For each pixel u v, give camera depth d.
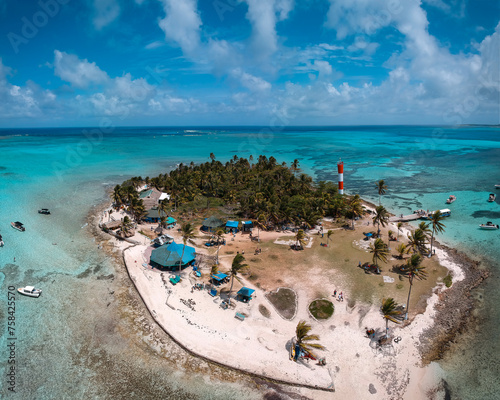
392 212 96.31
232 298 50.91
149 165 181.12
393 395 35.47
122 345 41.25
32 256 63.78
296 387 36.19
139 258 63.38
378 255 59.03
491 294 53.34
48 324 44.28
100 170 162.88
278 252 66.69
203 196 107.38
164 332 43.84
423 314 48.06
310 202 90.19
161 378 36.81
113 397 34.31
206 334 43.28
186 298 50.59
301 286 54.56
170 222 79.44
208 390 35.59
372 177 148.38
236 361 39.19
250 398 34.81
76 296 50.88
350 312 48.22
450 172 153.62
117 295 51.53
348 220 85.94
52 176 143.75
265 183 110.81
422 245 65.19
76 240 72.44
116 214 90.62
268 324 45.44
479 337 43.91
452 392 36.00
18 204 97.94
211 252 66.25
